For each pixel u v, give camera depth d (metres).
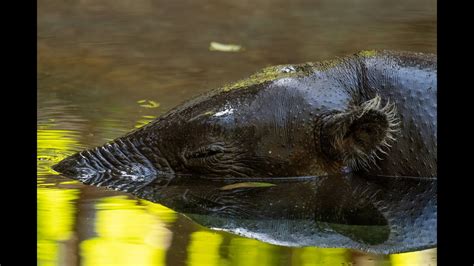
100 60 18.69
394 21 21.81
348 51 18.66
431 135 11.52
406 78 11.70
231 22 22.25
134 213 10.23
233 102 11.58
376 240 9.51
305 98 11.55
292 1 24.61
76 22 22.41
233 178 11.54
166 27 21.86
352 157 11.54
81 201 10.65
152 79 17.02
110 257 8.64
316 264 8.62
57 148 12.62
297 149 11.52
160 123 11.84
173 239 9.35
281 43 19.81
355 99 11.72
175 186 11.35
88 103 15.29
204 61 18.42
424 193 11.15
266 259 8.77
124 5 24.41
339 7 23.81
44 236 9.27
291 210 10.49
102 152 11.87
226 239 9.41
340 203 10.84
